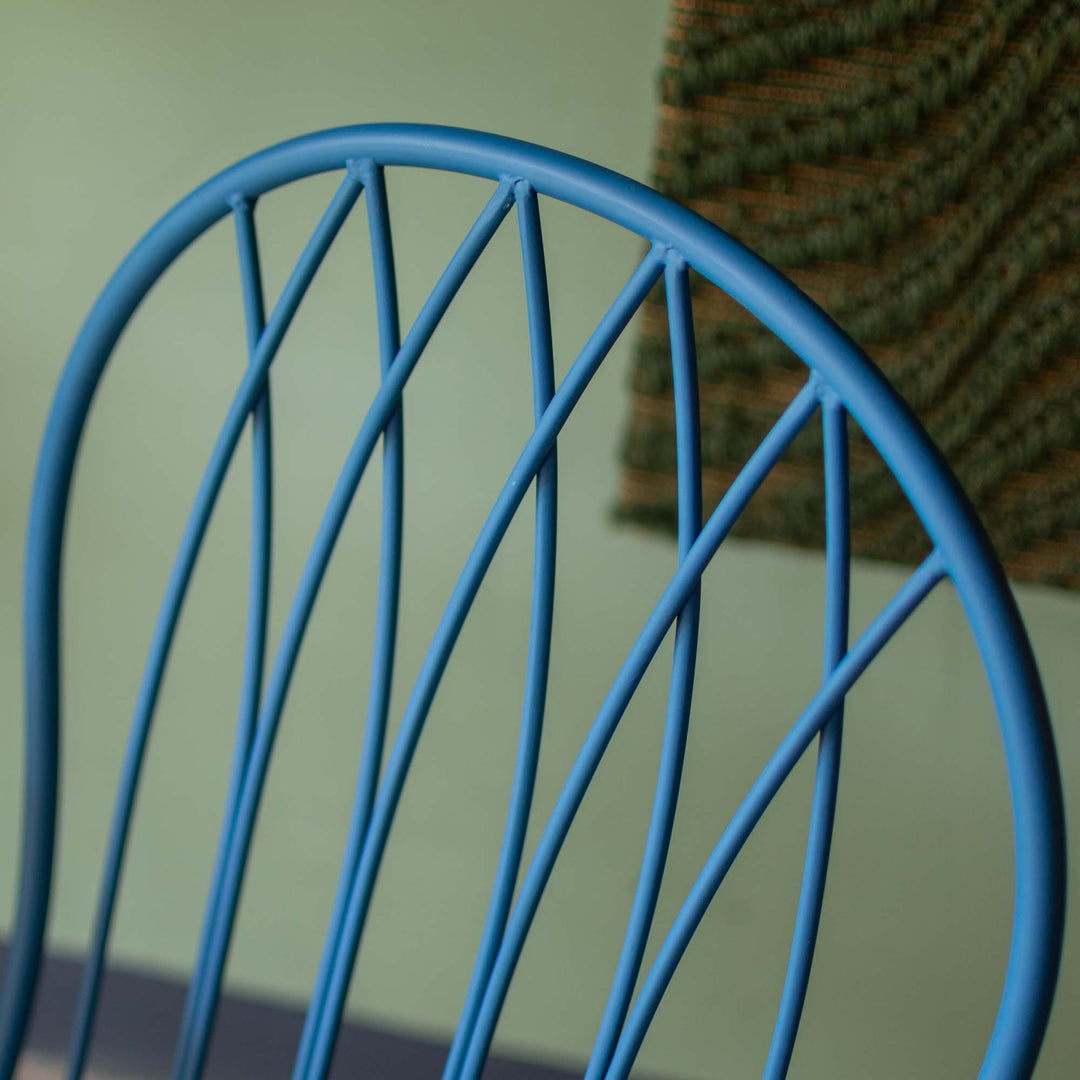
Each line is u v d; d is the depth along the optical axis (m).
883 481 1.21
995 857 1.29
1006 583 0.42
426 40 1.18
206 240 1.26
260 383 0.60
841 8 1.11
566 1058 1.41
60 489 0.66
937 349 1.18
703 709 1.30
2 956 1.48
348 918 0.59
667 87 1.15
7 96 1.25
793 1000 0.49
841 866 1.32
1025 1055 0.41
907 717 1.27
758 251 1.19
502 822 1.37
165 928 1.47
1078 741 1.25
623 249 1.20
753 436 1.21
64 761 1.44
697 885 0.49
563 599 1.29
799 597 1.26
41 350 1.32
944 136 1.13
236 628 1.37
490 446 1.27
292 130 1.22
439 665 0.55
